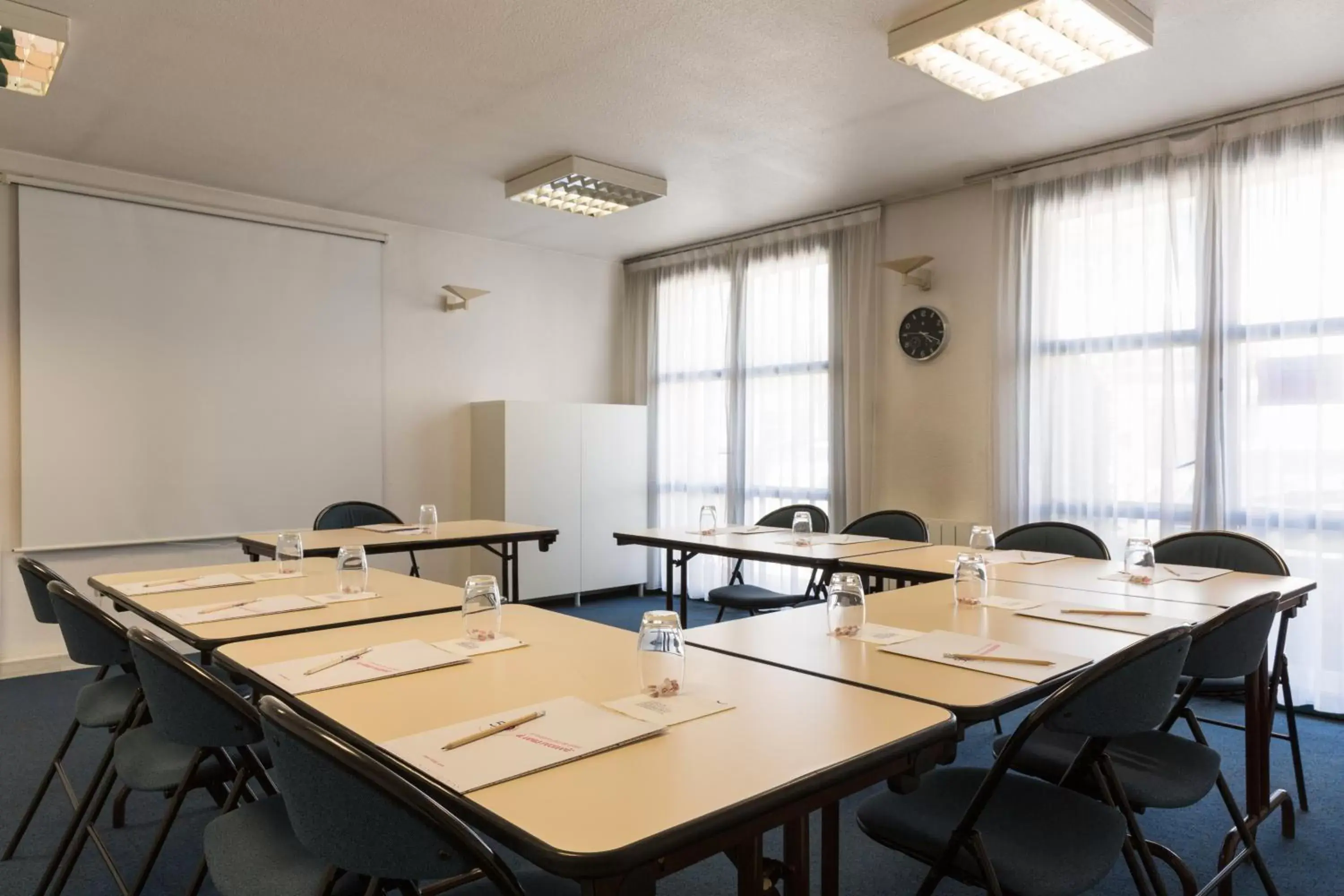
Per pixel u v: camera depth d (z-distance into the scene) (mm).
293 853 1547
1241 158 4027
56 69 3297
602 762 1239
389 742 1321
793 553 3621
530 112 4012
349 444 5723
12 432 4578
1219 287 4066
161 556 5004
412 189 5219
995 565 3229
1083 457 4566
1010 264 4820
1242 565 3156
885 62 3504
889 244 5512
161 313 4992
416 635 2107
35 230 4594
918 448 5371
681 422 6750
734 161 4719
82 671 4648
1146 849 1736
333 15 3104
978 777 1899
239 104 3910
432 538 4234
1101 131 4297
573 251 6887
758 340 6184
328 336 5637
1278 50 3430
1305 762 3299
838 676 1702
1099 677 1519
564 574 6371
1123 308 4414
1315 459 3818
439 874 1168
